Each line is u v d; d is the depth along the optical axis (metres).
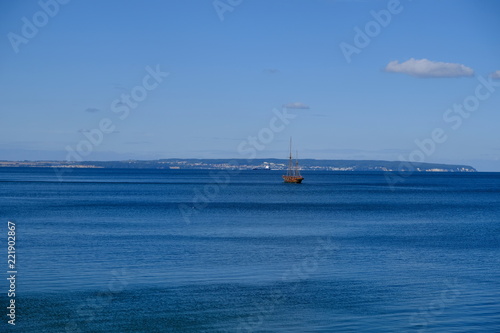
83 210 87.94
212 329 25.16
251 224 69.44
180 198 124.81
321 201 121.56
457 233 62.91
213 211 89.69
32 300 29.38
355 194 155.75
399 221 77.50
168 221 71.88
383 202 122.06
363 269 38.66
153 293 31.03
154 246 48.06
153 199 119.69
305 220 76.00
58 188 167.25
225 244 50.06
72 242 50.28
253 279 34.91
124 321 26.12
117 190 159.50
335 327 25.50
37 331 24.67
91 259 40.91
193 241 52.00
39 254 42.97
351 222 74.62
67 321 26.08
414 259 43.28
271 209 96.06
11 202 105.50
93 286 32.38
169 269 37.47
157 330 25.05
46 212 83.69
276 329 25.19
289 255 44.16
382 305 29.02
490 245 52.16
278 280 34.72
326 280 34.88
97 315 26.88
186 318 26.62
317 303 29.27
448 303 29.45
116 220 72.38
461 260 43.09
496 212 95.94
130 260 40.66
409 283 34.22
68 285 32.56
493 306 28.88
